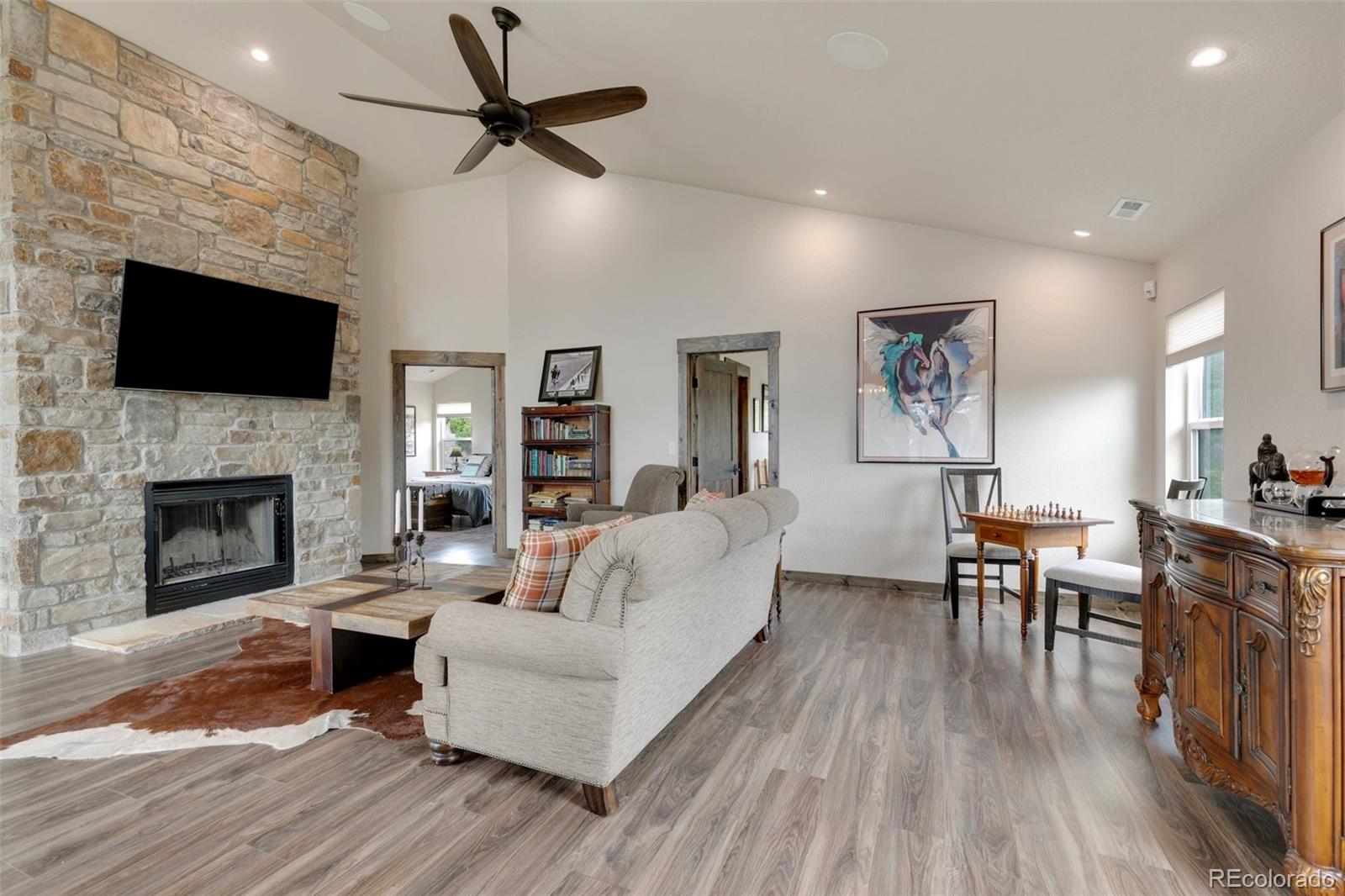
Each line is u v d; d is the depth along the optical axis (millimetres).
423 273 6480
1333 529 1733
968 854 1785
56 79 3588
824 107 3232
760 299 5395
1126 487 4418
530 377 6297
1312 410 2555
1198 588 2012
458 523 9477
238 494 4574
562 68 3635
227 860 1767
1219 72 2209
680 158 4828
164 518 4270
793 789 2125
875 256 5023
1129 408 4406
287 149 4945
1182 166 2934
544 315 6230
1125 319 4410
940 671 3195
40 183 3521
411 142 5492
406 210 6523
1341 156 2355
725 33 2764
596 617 1972
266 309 4598
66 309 3625
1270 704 1665
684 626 2410
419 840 1861
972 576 4250
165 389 4055
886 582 4992
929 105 2932
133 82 3955
